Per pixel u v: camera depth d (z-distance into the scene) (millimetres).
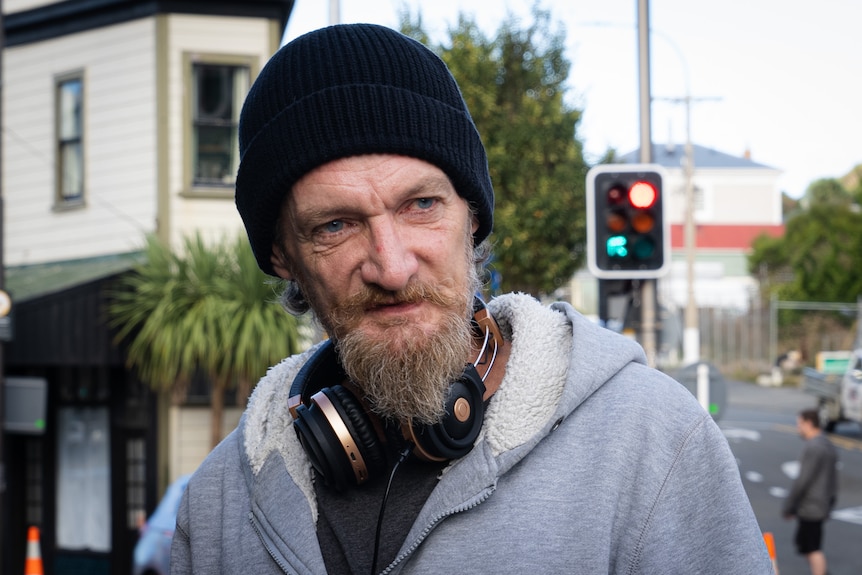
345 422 1248
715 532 1155
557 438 1205
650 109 8828
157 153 10680
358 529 1253
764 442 19641
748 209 51844
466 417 1188
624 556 1150
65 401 11125
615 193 7051
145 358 9484
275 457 1374
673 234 47469
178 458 10430
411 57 1240
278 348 8812
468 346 1225
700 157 53781
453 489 1174
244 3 10742
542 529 1147
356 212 1177
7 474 11156
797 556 10336
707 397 8242
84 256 11273
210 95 10812
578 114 12133
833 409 20750
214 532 1464
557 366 1239
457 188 1240
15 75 11883
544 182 11672
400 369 1159
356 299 1187
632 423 1196
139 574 7148
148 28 10742
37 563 6840
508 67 12383
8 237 12031
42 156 11672
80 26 11266
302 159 1194
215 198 10742
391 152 1185
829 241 34812
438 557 1158
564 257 11695
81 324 9719
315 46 1244
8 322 8109
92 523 11039
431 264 1190
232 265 9281
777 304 34719
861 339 23422
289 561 1265
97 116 11172
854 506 13203
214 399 9352
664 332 8445
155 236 9633
